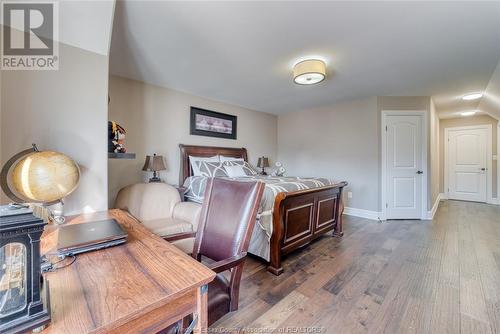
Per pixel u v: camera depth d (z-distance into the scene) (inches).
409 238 121.3
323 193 112.3
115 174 119.9
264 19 73.8
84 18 58.8
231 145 180.5
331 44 89.0
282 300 67.8
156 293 25.3
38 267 21.2
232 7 68.0
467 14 71.0
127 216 57.5
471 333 54.6
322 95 156.9
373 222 153.1
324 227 115.3
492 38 84.5
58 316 21.5
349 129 173.2
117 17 72.4
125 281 27.6
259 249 89.4
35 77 54.7
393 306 64.9
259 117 204.2
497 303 65.7
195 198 124.3
